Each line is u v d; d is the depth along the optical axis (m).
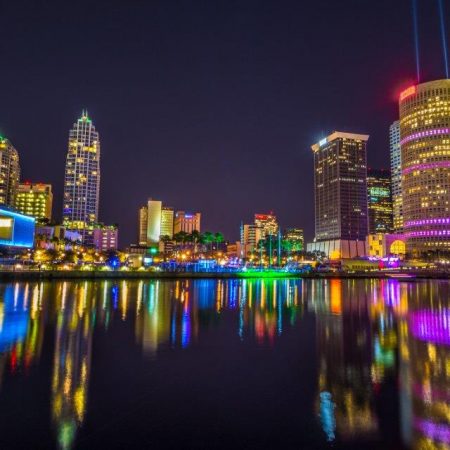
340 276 163.50
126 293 60.59
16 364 17.05
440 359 18.73
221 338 23.95
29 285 80.06
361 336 24.83
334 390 14.32
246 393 14.00
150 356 19.05
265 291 70.50
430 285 104.81
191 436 10.65
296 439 10.52
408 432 10.94
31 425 11.15
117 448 9.97
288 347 21.45
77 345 20.97
